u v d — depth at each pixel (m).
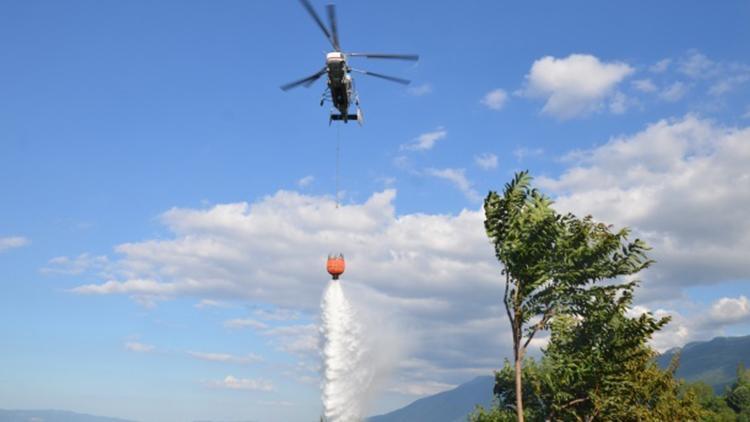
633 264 39.41
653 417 43.56
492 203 40.25
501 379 54.12
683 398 49.62
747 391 171.62
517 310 39.34
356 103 43.50
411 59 40.72
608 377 40.50
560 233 40.12
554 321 39.16
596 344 41.38
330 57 40.53
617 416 41.44
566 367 40.66
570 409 42.72
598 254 39.16
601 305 39.72
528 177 40.50
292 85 42.44
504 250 39.16
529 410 48.97
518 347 39.53
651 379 46.06
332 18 40.00
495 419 55.16
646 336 40.69
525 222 39.41
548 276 39.03
